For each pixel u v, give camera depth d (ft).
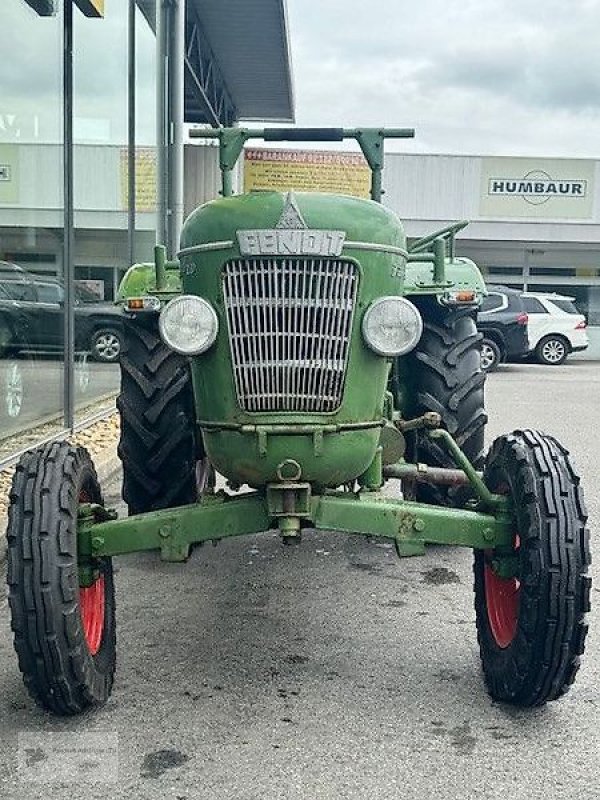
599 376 55.06
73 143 26.35
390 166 74.28
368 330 10.08
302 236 9.82
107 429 27.66
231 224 10.01
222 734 9.97
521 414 36.35
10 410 22.90
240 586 15.08
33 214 23.91
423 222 75.10
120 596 14.57
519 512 10.06
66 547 9.62
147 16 35.45
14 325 22.97
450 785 8.97
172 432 15.40
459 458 11.09
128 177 32.99
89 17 27.78
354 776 9.12
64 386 26.45
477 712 10.55
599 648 12.57
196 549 17.16
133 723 10.21
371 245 10.14
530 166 74.59
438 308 16.69
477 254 77.20
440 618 13.60
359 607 14.08
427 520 10.31
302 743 9.78
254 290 9.93
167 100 38.14
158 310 14.88
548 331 63.72
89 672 9.93
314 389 9.99
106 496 20.99
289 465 9.86
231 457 10.15
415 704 10.73
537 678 9.95
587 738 9.96
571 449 28.66
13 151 22.57
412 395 16.40
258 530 10.26
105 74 29.81
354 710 10.56
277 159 47.93
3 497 18.70
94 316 30.04
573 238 75.10
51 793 8.81
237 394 10.02
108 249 30.86
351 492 10.78
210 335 9.93
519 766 9.36
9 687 11.10
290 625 13.28
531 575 9.74
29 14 23.27
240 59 51.98
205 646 12.47
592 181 74.69
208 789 8.87
